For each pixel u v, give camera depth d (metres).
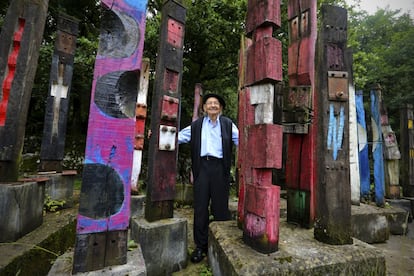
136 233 2.12
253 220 1.64
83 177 1.21
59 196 3.29
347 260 1.49
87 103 8.01
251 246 1.64
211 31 6.05
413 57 9.60
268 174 1.62
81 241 1.19
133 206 3.25
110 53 1.31
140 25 1.38
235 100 7.64
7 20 2.25
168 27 2.38
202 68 7.20
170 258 2.12
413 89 9.28
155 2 5.98
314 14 2.26
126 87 1.34
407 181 4.54
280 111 2.25
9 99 2.20
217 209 2.46
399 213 3.29
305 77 2.26
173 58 2.39
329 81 1.81
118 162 1.30
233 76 7.20
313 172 2.11
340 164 1.78
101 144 1.26
